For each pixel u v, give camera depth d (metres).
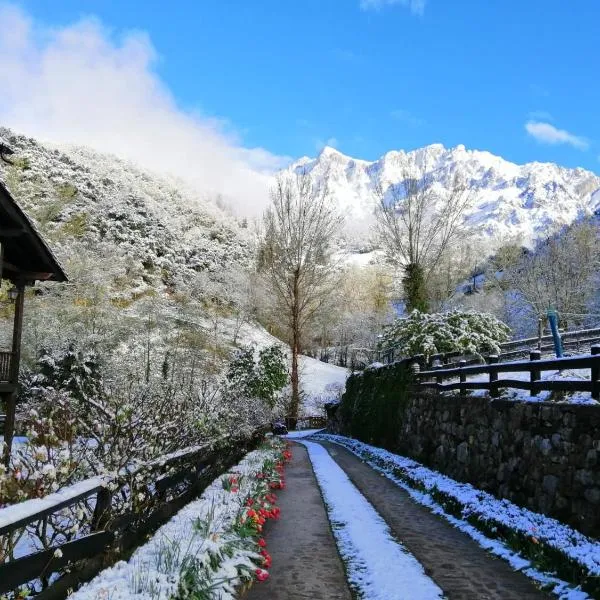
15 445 5.23
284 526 7.61
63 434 5.66
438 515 8.37
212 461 8.88
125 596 3.62
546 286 34.34
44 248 14.34
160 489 5.84
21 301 15.19
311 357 57.81
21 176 34.69
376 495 10.07
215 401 11.66
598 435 6.29
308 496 9.95
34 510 3.19
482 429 9.91
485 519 7.34
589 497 6.33
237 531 6.00
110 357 26.58
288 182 36.72
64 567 3.56
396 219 28.92
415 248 28.41
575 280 34.12
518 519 7.05
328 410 33.16
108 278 34.97
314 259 36.53
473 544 6.71
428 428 13.41
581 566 5.15
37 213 32.50
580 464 6.59
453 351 16.61
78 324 29.70
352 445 20.39
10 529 2.94
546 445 7.48
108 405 6.41
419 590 5.05
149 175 79.94
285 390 41.00
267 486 9.64
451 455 11.48
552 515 7.09
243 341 46.97
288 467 14.29
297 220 36.25
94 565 4.05
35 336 26.38
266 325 55.03
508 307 37.28
